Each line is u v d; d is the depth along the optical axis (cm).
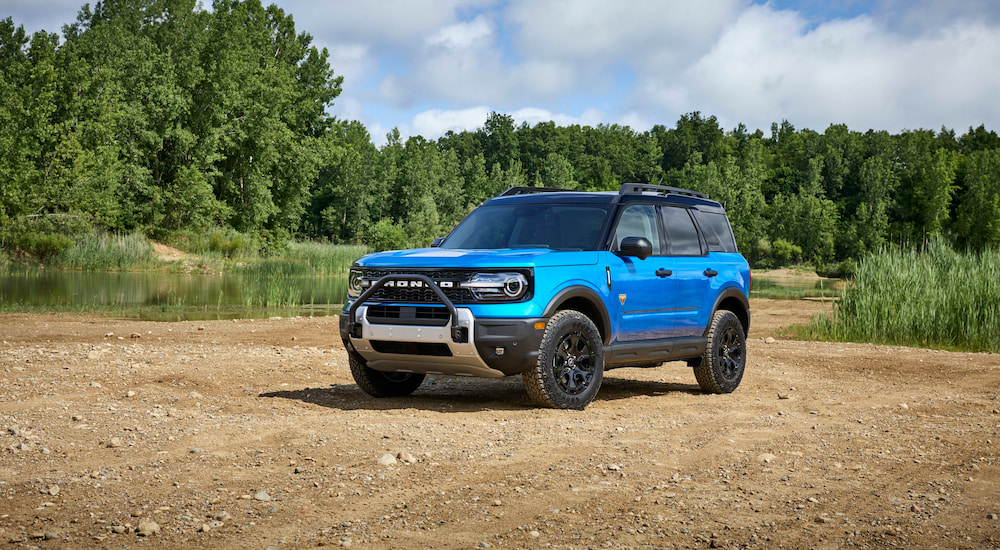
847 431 679
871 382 1017
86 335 1442
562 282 740
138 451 581
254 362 1087
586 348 768
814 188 16075
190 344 1327
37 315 1912
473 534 408
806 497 479
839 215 15375
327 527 418
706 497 476
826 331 1711
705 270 905
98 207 4869
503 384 953
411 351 736
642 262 830
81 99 5188
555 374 746
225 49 6231
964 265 1656
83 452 578
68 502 459
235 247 5403
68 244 4312
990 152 14650
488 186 13788
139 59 5722
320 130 7431
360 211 11138
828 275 9106
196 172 5609
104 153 5031
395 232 9469
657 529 417
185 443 604
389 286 748
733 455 584
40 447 588
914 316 1598
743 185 14412
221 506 453
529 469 534
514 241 825
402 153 13588
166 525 419
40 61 5056
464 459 559
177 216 5597
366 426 663
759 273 9412
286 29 7350
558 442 616
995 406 825
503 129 19450
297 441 608
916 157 16388
